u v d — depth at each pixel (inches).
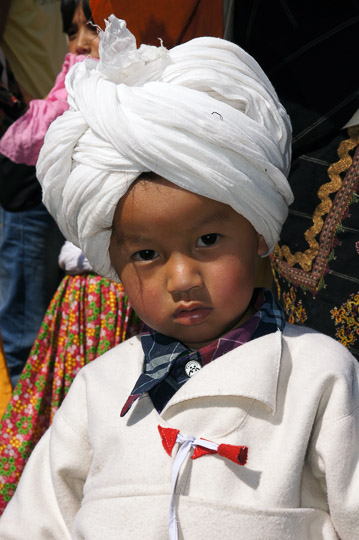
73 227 54.8
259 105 51.3
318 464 49.8
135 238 49.8
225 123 47.9
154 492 49.4
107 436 53.4
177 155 47.1
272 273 84.4
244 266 50.5
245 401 50.8
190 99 48.4
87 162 50.1
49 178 53.6
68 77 55.9
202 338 52.2
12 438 100.1
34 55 164.6
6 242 136.9
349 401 49.6
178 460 49.1
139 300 51.6
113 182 49.0
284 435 49.4
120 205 49.7
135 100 48.6
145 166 47.9
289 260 72.4
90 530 50.7
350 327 68.0
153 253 50.2
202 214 48.4
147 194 48.5
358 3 70.2
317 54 70.1
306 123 69.5
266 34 72.9
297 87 70.2
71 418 57.7
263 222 50.8
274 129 52.2
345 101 68.1
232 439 49.9
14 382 136.9
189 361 53.3
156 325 52.0
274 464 48.7
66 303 100.6
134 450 51.4
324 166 69.3
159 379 52.4
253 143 48.9
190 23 77.7
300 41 71.1
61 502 57.1
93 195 50.1
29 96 167.2
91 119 49.9
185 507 48.2
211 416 51.0
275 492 48.0
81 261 98.9
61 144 51.9
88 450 56.9
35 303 138.7
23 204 108.2
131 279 51.6
